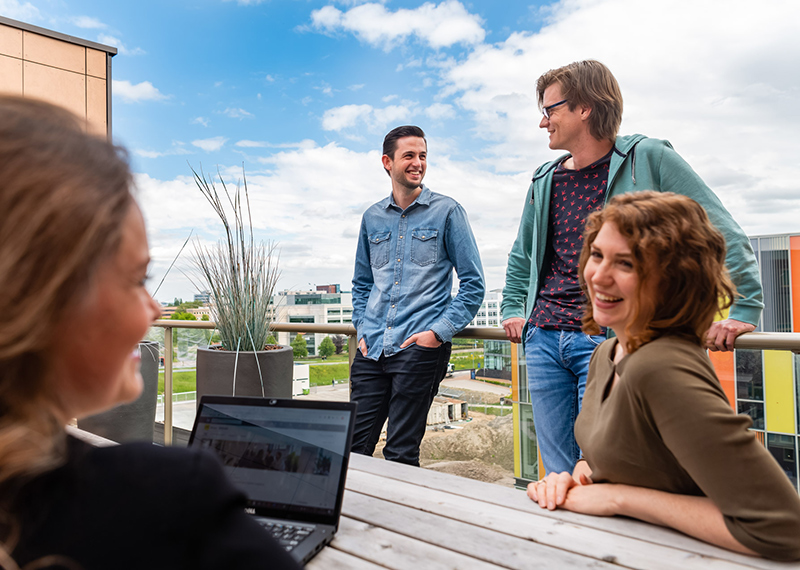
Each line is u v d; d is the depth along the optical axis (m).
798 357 1.50
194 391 2.86
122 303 0.32
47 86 4.04
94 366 0.32
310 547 0.77
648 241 0.83
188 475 0.34
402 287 2.29
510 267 2.15
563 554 0.75
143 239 0.34
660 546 0.76
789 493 0.71
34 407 0.30
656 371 0.78
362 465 1.18
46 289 0.27
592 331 1.08
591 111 1.77
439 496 0.99
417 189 2.37
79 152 0.30
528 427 2.00
